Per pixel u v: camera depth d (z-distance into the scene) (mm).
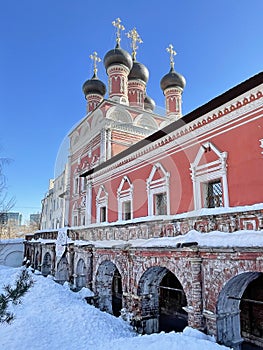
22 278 5719
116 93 25109
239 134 10375
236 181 10219
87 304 11031
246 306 10281
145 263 8703
